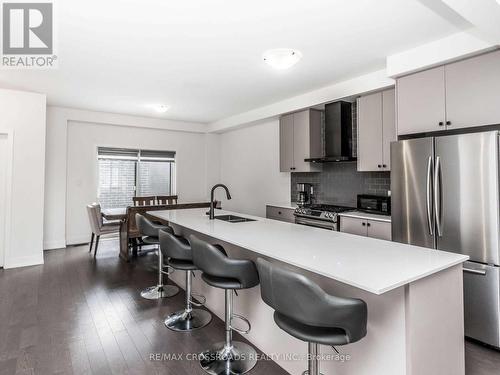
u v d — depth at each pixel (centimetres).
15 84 412
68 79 391
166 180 692
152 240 338
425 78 291
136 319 282
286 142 508
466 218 246
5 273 411
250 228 265
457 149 251
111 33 265
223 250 240
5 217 434
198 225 281
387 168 352
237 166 679
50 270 425
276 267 147
